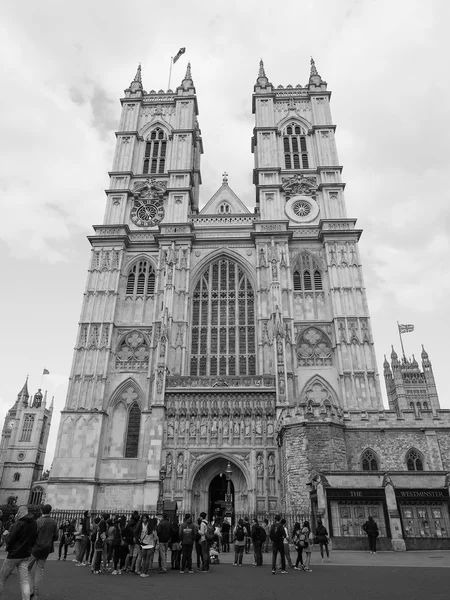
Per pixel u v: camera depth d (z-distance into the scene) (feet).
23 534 37.06
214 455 151.12
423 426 129.49
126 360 179.63
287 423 127.54
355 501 99.55
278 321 173.47
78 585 54.19
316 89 241.14
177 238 197.57
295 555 94.48
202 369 180.04
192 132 229.86
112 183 216.74
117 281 190.70
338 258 191.62
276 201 207.82
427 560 76.64
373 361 170.81
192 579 59.52
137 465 159.22
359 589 50.21
